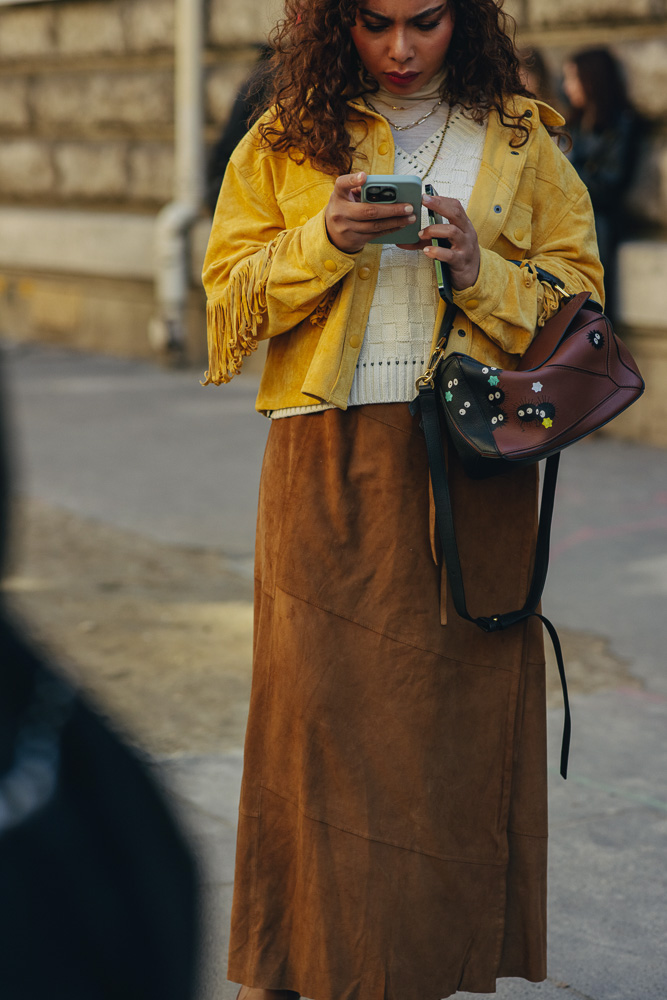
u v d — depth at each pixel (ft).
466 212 8.81
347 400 8.71
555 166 9.23
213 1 39.88
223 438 32.09
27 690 3.35
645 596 20.21
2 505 2.94
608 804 13.67
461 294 8.54
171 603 20.16
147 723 15.48
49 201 48.42
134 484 27.53
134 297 45.39
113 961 3.39
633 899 11.80
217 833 12.82
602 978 10.54
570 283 9.12
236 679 17.02
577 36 30.81
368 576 8.69
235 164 9.12
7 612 3.37
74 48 45.88
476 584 8.87
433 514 8.68
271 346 9.20
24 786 3.24
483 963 9.07
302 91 8.74
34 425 33.65
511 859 9.13
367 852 8.71
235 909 9.27
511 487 8.93
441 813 8.82
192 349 42.88
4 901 3.17
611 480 27.25
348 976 8.80
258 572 9.30
